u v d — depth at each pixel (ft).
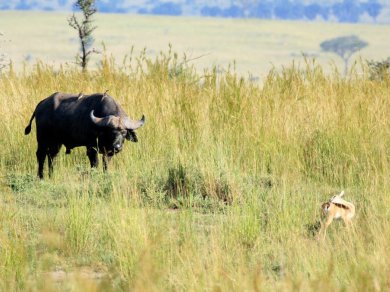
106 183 153.89
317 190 157.58
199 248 112.78
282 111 191.11
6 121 197.47
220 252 108.88
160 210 139.03
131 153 183.93
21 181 160.35
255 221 124.88
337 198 124.77
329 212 123.54
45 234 103.14
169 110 198.70
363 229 124.47
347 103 193.36
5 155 187.21
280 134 182.60
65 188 153.48
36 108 185.06
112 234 118.73
